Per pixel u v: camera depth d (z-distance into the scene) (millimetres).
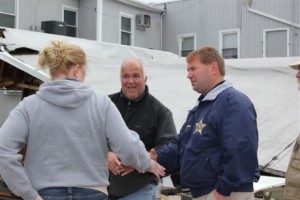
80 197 1977
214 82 2586
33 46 7039
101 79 6902
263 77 6988
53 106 2000
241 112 2330
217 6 15695
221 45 15562
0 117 10711
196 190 2508
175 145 2848
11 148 1917
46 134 1977
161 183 4602
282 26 14219
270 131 6023
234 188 2277
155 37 16984
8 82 6305
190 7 16453
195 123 2578
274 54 14391
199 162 2467
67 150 1978
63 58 2064
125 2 15586
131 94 3121
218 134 2426
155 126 3102
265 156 5719
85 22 14773
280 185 4250
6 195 2801
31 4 13070
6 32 6938
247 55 14945
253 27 14836
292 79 6805
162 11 17078
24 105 2012
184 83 7070
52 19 13781
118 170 2543
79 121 2006
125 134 2062
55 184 1940
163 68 7680
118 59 7984
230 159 2281
